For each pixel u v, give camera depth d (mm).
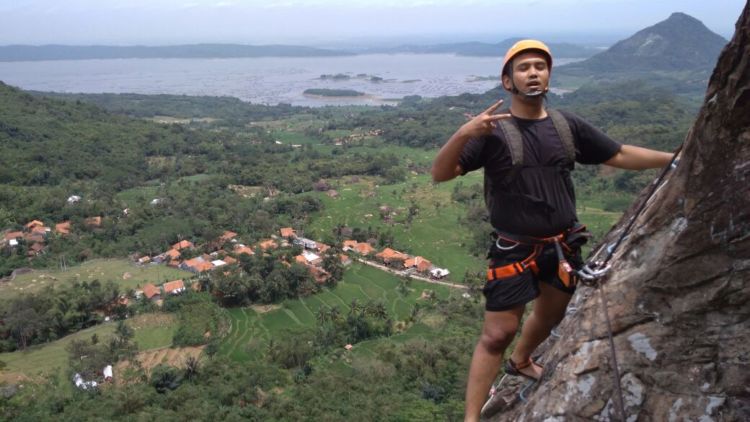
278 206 87688
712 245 3545
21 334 49062
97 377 42656
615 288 4078
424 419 31953
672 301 3734
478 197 90750
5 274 63969
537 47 4457
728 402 3514
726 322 3531
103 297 55125
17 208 82250
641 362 3818
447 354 41156
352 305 52656
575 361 4156
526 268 4633
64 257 68812
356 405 34562
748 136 3359
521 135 4484
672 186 3881
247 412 34938
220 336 50125
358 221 83000
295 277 58469
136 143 129500
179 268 67000
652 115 137000
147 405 37406
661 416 3707
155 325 52094
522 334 5465
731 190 3447
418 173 115312
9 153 107312
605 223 72938
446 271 62812
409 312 53688
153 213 83000
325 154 133875
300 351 44438
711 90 3582
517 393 5523
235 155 128625
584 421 3990
